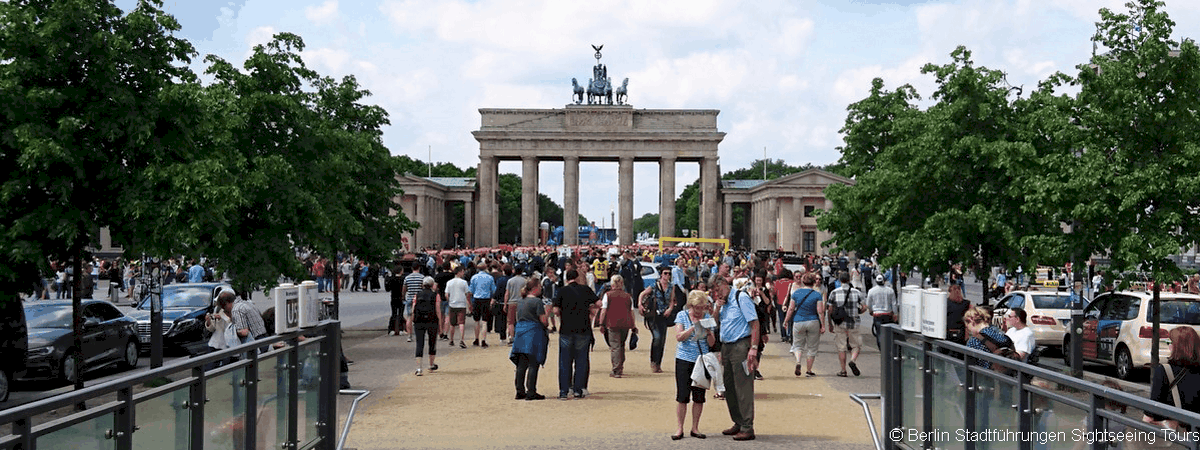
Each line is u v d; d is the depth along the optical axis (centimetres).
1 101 2050
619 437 1805
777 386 2536
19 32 2092
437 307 2836
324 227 3050
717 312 2373
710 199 16838
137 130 2164
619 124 16888
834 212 4338
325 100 4016
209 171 2255
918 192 3522
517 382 2306
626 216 16738
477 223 17412
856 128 4650
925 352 1326
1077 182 2609
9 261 2100
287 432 1302
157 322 2427
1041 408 966
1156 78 2619
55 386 2819
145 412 889
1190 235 2581
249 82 3247
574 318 2320
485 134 16788
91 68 2162
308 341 1399
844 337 2755
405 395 2367
